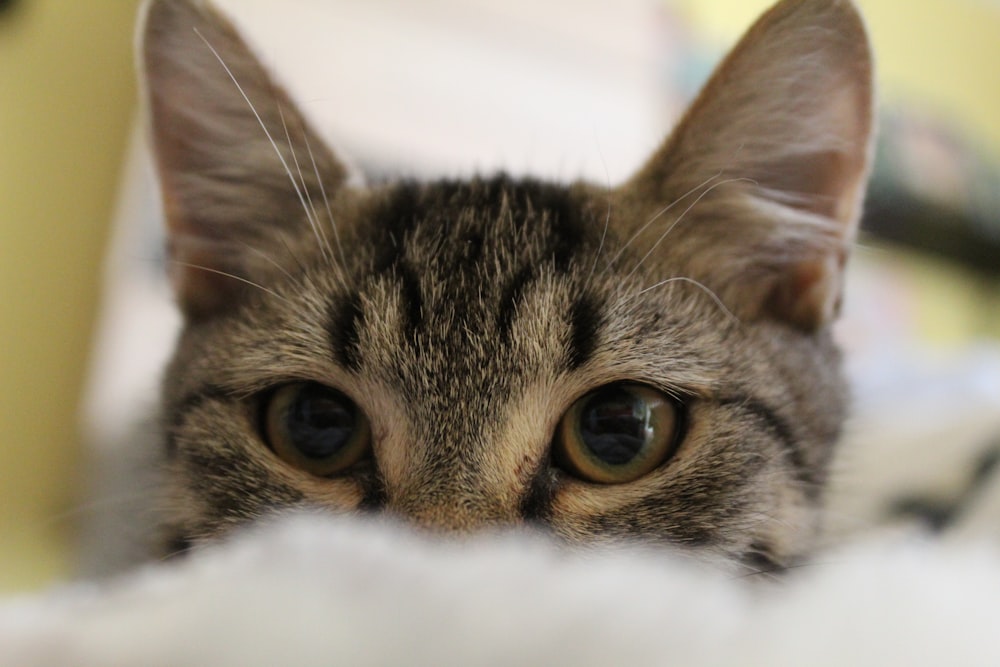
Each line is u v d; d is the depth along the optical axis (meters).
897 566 0.12
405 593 0.10
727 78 0.20
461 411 0.18
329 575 0.10
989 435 0.24
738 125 0.20
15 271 0.37
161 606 0.10
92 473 0.32
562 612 0.09
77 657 0.10
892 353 0.38
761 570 0.18
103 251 0.37
